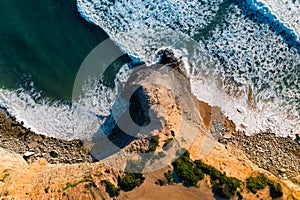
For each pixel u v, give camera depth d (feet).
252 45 67.51
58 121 66.74
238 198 56.85
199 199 56.80
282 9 67.56
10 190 58.23
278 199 57.82
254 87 67.26
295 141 65.36
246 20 67.67
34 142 65.92
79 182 59.00
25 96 67.05
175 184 57.26
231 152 64.03
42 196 58.08
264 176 60.54
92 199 57.31
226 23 67.62
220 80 67.26
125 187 57.41
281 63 67.77
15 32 67.77
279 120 66.23
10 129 65.92
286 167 63.87
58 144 66.03
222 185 56.70
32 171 63.00
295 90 67.15
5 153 64.23
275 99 67.00
